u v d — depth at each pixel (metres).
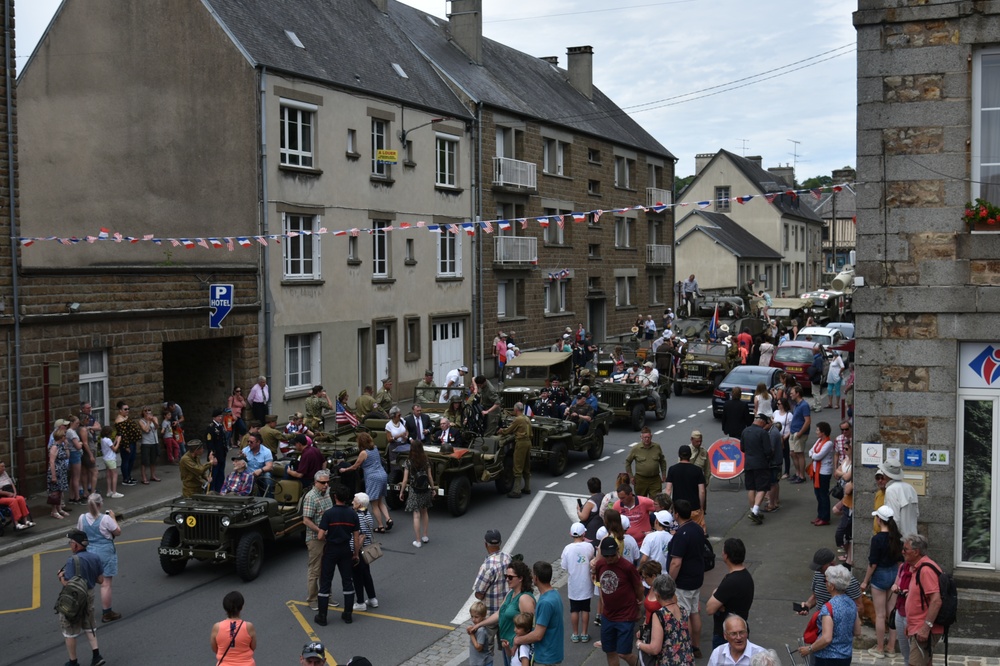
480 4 40.84
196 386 25.78
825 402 30.48
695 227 65.12
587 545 11.80
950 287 11.75
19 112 26.55
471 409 19.89
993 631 10.93
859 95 12.08
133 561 15.50
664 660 8.76
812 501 18.62
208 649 11.70
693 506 13.62
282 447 18.41
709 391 35.28
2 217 18.83
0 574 14.90
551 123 41.38
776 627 11.82
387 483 17.83
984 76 11.81
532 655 9.24
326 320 28.31
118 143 26.86
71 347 20.42
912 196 11.92
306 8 31.70
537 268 41.09
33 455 19.47
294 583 14.33
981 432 11.88
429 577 14.56
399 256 31.92
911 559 9.63
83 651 11.68
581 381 27.72
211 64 26.03
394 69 33.34
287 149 26.91
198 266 23.83
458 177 35.41
